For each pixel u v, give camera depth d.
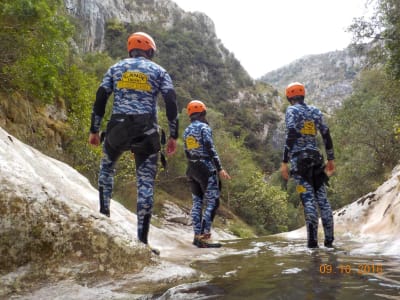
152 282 1.93
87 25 58.88
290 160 3.76
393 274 1.98
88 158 11.57
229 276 2.08
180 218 18.34
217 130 31.84
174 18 98.25
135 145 2.76
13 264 1.79
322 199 3.72
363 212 5.58
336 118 21.61
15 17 8.32
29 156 3.93
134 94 2.80
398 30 11.09
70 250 1.98
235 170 29.45
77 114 12.73
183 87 76.12
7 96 9.62
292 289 1.67
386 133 17.95
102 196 2.95
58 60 10.48
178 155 23.86
